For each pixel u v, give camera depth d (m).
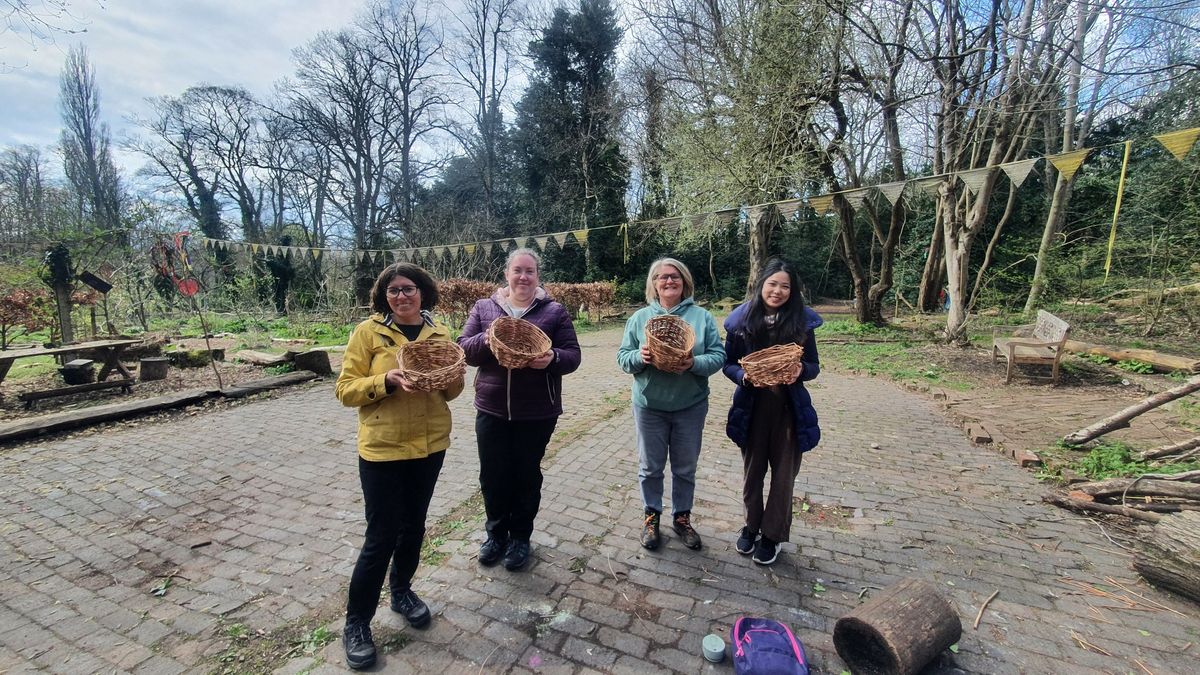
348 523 3.46
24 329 11.96
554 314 2.82
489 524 2.83
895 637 1.96
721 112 12.58
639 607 2.53
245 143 29.77
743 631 2.24
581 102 26.34
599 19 26.16
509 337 2.61
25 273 10.66
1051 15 8.04
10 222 18.86
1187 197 10.53
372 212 26.97
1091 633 2.34
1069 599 2.60
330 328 15.61
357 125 26.06
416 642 2.28
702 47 13.19
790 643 2.14
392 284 2.36
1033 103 8.70
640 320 3.03
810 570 2.86
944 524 3.41
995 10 8.92
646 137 20.55
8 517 3.57
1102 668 2.13
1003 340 9.26
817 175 12.12
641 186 24.52
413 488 2.36
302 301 21.62
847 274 26.31
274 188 30.83
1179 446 4.29
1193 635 2.33
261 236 29.89
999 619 2.44
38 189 24.44
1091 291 12.63
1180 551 2.58
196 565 2.96
